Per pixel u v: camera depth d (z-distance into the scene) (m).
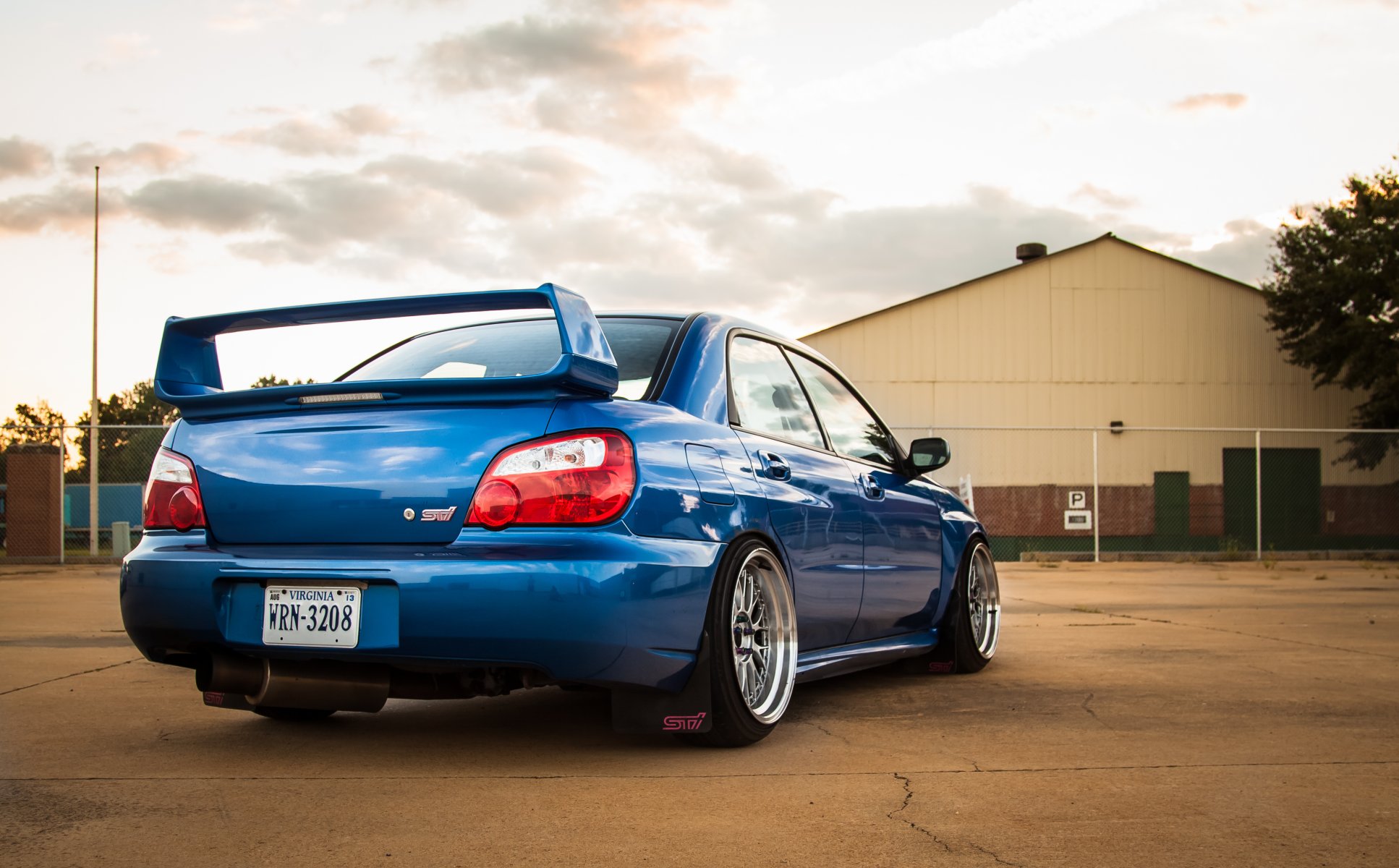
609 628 2.42
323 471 2.59
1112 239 24.89
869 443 4.08
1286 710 3.54
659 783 2.51
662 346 3.06
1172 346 24.83
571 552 2.42
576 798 2.37
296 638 2.53
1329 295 21.06
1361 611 7.14
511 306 2.64
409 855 1.97
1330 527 20.72
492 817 2.22
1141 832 2.17
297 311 2.75
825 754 2.85
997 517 22.20
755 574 3.01
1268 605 7.59
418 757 2.76
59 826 2.12
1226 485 23.28
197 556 2.63
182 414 2.88
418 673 2.64
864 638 3.78
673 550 2.60
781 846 2.05
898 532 3.90
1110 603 7.83
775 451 3.23
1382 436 19.61
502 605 2.38
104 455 13.73
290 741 2.96
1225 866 1.97
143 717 3.28
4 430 13.38
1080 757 2.83
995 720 3.36
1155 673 4.34
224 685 2.64
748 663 2.95
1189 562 14.77
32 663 4.42
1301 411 24.88
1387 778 2.62
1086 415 24.66
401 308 2.68
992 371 24.64
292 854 1.96
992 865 1.96
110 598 7.82
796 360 3.77
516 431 2.50
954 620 4.29
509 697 3.71
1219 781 2.58
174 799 2.33
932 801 2.38
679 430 2.79
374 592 2.48
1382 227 20.73
